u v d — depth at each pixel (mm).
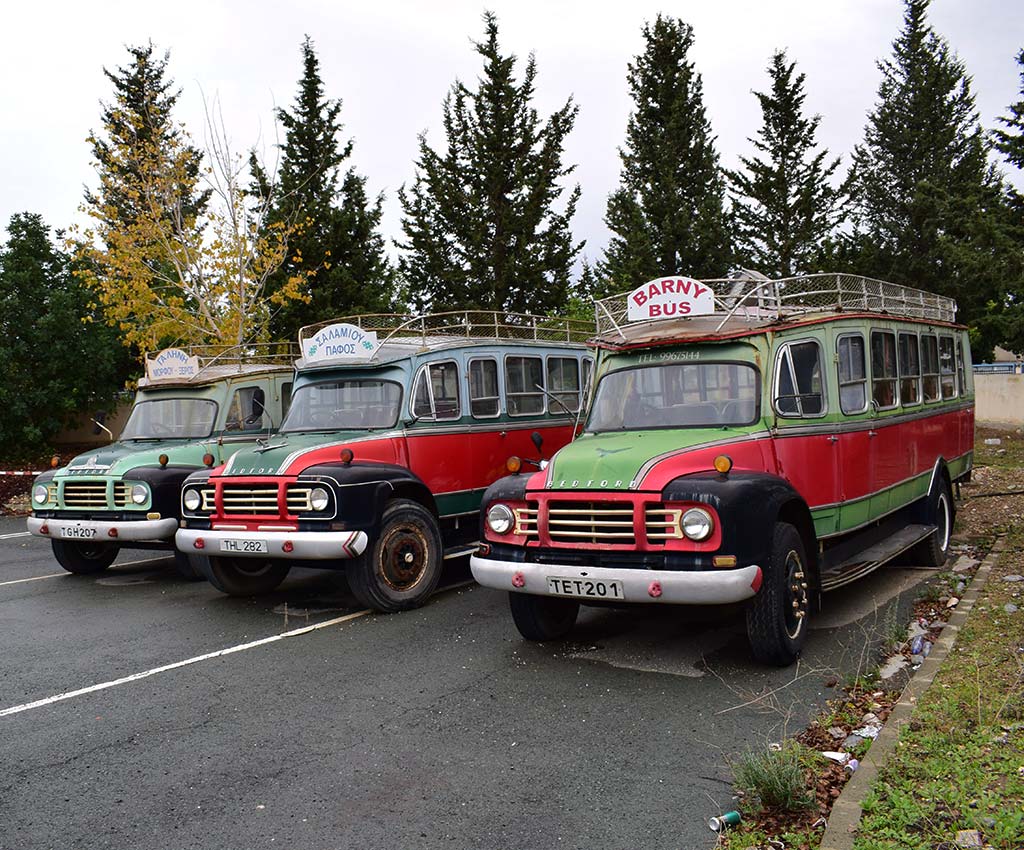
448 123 28938
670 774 4449
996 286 22141
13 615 8656
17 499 18594
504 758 4734
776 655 5918
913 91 37000
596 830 3914
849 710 5195
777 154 33938
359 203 27359
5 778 4730
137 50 34844
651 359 7246
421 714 5453
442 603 8531
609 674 6074
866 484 7684
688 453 6059
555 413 11305
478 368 10047
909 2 37781
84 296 23500
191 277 20641
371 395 9133
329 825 4059
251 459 8273
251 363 12703
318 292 24922
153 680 6363
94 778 4684
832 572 6977
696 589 5477
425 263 28641
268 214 24000
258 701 5820
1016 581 7746
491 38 27844
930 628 6789
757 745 4750
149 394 11703
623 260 31781
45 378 23172
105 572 10992
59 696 6078
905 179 36469
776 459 6535
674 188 29828
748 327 6914
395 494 8484
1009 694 4977
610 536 5805
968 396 11461
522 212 27906
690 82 31625
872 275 36156
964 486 14422
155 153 20344
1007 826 3555
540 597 6754
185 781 4602
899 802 3830
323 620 8008
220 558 8805
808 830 3799
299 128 26594
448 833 3939
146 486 9422
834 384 7316
